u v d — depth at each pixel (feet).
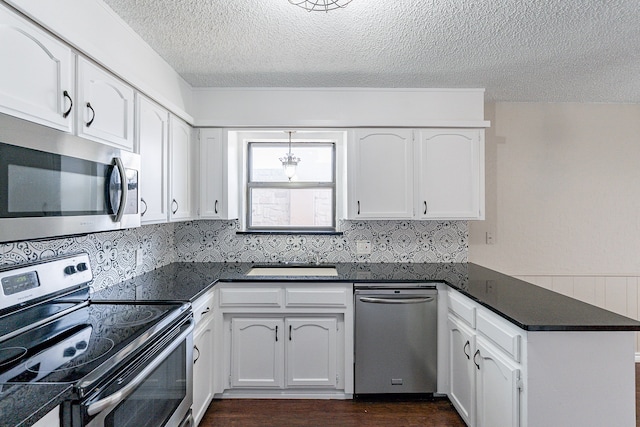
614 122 10.45
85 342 4.09
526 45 6.93
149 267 8.70
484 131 9.73
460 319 7.28
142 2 5.51
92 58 4.78
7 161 3.24
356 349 8.02
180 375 5.47
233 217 9.73
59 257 5.18
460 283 7.54
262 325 8.09
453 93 9.39
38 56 3.87
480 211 9.06
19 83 3.61
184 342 5.62
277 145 10.82
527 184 10.41
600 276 10.41
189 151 8.82
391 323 8.00
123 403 3.82
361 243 10.16
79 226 4.21
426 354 8.02
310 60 7.66
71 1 4.81
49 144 3.75
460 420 7.38
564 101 10.36
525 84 9.04
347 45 6.95
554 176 10.43
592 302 10.39
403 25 6.17
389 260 10.14
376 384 8.05
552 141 10.43
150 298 6.04
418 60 7.64
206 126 9.01
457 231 10.14
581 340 4.83
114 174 4.88
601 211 10.44
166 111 7.38
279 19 5.99
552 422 4.83
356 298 7.99
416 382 8.05
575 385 4.83
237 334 8.09
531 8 5.64
